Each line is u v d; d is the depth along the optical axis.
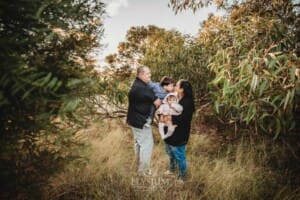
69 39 2.49
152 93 4.29
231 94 3.25
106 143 4.98
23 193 2.62
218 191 3.66
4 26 2.14
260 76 2.75
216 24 5.35
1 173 2.37
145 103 4.30
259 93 2.84
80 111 2.34
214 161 4.60
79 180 3.60
